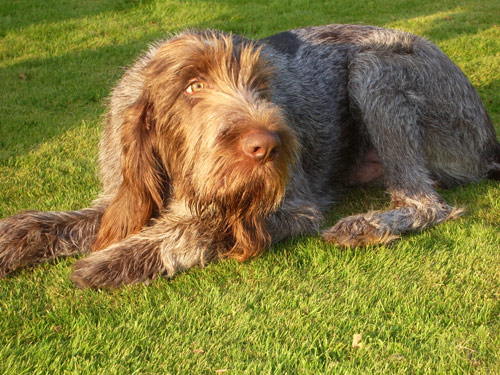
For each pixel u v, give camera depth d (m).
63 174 1.48
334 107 1.37
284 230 1.17
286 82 1.28
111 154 1.21
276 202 1.00
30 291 1.01
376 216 1.20
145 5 3.18
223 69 1.01
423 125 1.37
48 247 1.12
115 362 0.85
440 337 0.89
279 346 0.88
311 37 1.42
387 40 1.39
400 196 1.29
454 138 1.40
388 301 0.97
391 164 1.32
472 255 1.09
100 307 0.97
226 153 0.95
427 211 1.23
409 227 1.20
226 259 1.10
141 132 1.07
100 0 3.28
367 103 1.34
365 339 0.90
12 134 1.73
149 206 1.11
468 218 1.24
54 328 0.92
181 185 1.06
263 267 1.08
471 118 1.42
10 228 1.11
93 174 1.47
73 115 1.89
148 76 1.06
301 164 1.26
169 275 1.06
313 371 0.84
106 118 1.27
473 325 0.92
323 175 1.37
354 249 1.13
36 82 2.19
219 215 1.07
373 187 1.43
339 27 1.46
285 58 1.34
